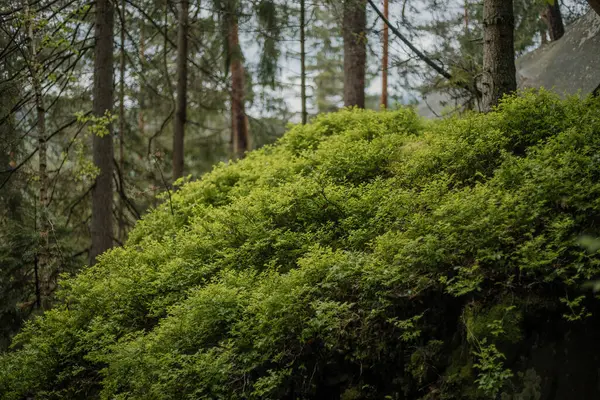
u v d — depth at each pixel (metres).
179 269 8.30
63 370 7.87
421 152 8.52
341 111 12.41
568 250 5.27
